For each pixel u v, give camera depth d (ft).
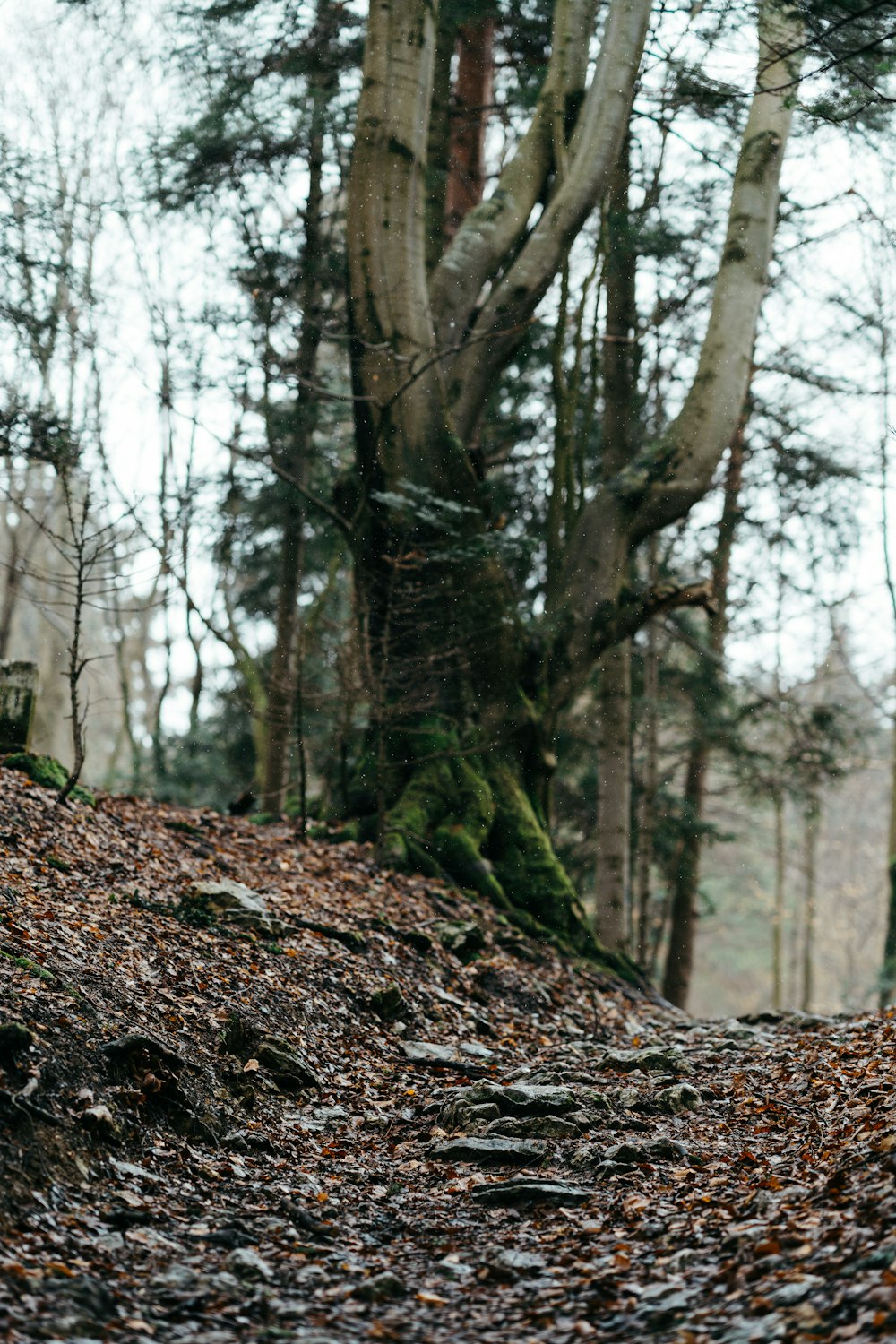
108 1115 19.51
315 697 48.65
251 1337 13.73
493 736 51.34
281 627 67.67
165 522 60.23
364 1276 16.38
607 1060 31.73
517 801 51.19
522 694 52.42
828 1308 12.94
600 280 58.08
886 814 165.37
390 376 50.29
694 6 48.01
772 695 74.79
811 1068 29.66
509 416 71.87
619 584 54.95
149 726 102.22
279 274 63.77
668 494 54.39
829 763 71.00
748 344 55.52
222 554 75.36
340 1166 21.97
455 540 50.19
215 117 58.59
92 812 37.60
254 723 67.77
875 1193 16.56
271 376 56.18
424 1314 14.97
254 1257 16.20
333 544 72.95
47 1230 15.94
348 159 64.64
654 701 73.77
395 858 47.01
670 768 75.97
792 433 70.18
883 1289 12.81
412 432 50.55
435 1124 24.77
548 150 56.34
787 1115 25.27
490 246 54.13
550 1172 21.61
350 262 51.01
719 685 74.23
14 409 43.70
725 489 73.61
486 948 43.14
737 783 75.46
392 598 48.85
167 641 80.38
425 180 53.47
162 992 25.96
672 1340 13.26
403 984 35.12
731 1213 17.90
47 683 92.89
